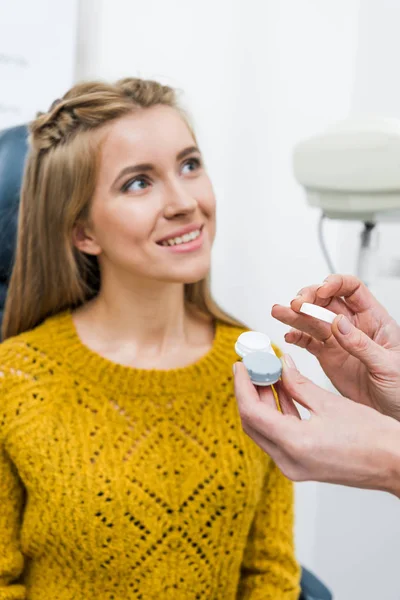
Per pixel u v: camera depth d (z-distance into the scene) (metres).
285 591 0.62
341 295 0.57
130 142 0.55
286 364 0.49
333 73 0.93
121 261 0.58
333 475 0.47
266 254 1.01
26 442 0.57
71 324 0.63
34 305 0.66
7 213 0.71
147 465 0.57
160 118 0.56
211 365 0.62
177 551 0.57
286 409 0.50
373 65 0.90
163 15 0.92
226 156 0.97
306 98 0.95
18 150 0.72
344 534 1.03
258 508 0.65
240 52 0.94
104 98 0.56
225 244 1.00
